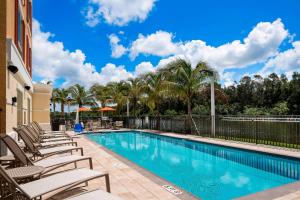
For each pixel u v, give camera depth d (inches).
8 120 269.6
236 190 230.8
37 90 657.6
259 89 1268.5
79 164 252.2
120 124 937.5
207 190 231.3
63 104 1520.7
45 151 203.9
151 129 823.1
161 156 417.1
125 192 164.1
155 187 174.4
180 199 150.6
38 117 651.5
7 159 164.1
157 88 757.9
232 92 1322.6
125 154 441.7
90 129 856.3
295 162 311.6
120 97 1032.8
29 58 570.3
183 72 621.9
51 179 120.2
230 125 495.8
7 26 266.8
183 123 654.5
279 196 159.2
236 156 397.1
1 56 258.2
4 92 257.4
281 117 395.2
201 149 475.5
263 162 347.9
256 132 432.5
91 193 105.5
